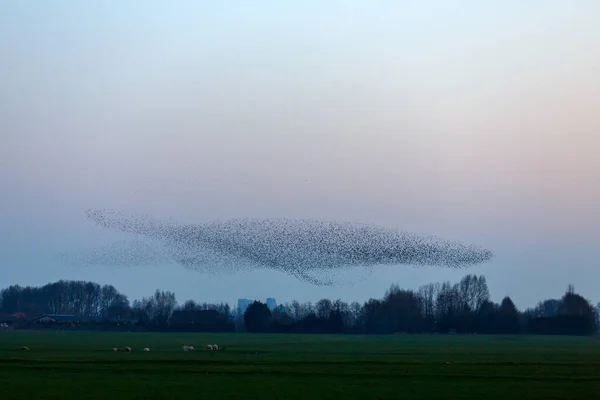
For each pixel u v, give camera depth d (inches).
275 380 2209.6
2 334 6535.4
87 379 2220.7
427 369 2578.7
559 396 1877.5
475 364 2817.4
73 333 6998.0
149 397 1850.4
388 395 1900.8
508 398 1846.7
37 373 2384.4
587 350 4047.7
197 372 2433.6
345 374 2377.0
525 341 5388.8
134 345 4394.7
